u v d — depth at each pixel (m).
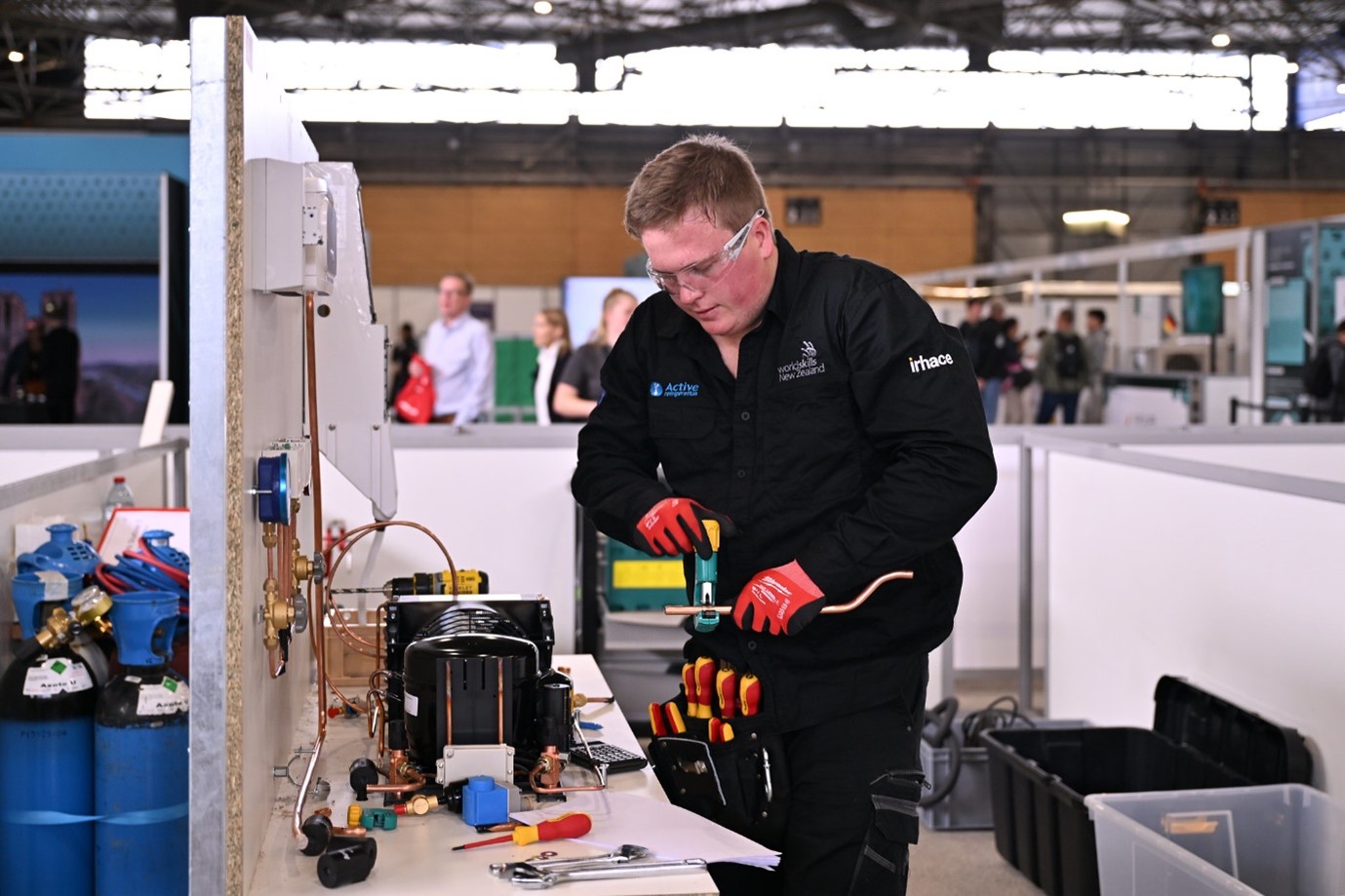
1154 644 3.16
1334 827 2.30
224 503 1.11
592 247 17.73
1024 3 16.00
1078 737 3.03
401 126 17.16
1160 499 3.12
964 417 1.41
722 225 1.38
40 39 15.52
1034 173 17.86
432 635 1.51
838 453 1.50
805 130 17.41
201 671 1.11
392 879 1.16
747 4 16.38
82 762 1.42
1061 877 2.70
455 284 6.19
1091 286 13.49
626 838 1.27
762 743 1.51
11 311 5.34
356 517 3.56
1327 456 4.09
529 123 17.20
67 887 1.41
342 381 1.69
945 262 18.14
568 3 15.62
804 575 1.36
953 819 3.31
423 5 15.81
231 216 1.10
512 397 12.05
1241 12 15.93
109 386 5.40
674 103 17.25
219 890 1.12
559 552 3.71
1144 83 17.31
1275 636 2.63
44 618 1.47
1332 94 16.84
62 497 1.93
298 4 14.62
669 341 1.58
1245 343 8.16
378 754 1.54
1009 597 4.15
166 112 15.79
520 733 1.44
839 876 1.47
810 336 1.48
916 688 1.56
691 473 1.58
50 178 5.30
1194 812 2.42
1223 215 18.06
